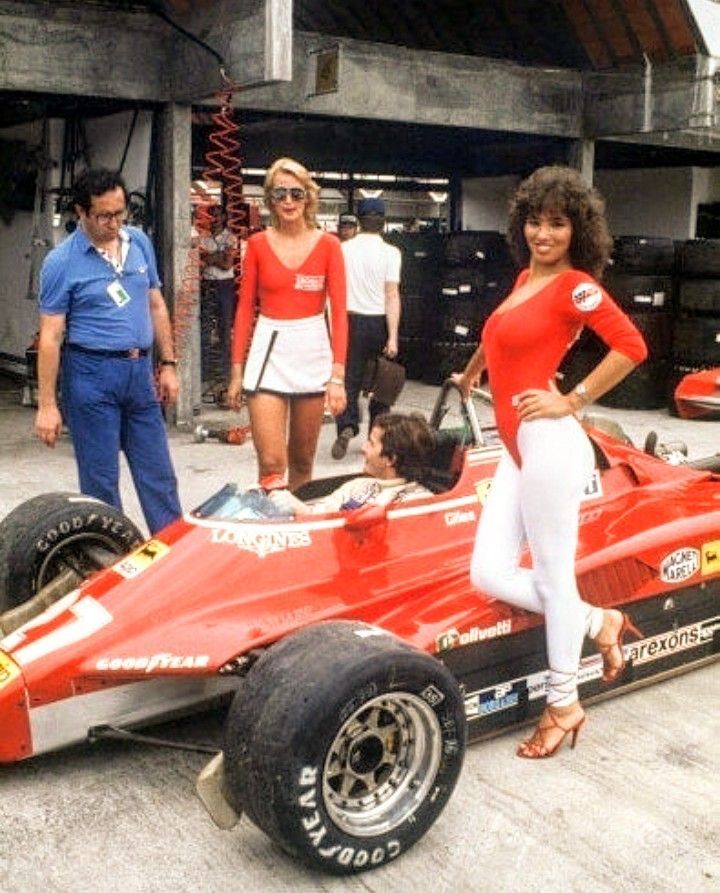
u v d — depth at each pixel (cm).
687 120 939
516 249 314
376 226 751
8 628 346
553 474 300
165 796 311
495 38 1139
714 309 956
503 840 288
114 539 401
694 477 438
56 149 1008
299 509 345
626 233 1386
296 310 465
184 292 852
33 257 1043
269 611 313
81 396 461
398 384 745
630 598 364
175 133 830
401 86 905
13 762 325
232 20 737
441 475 385
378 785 276
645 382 1005
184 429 862
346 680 257
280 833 258
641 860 280
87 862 278
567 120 1006
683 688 387
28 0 759
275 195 454
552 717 327
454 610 323
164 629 306
